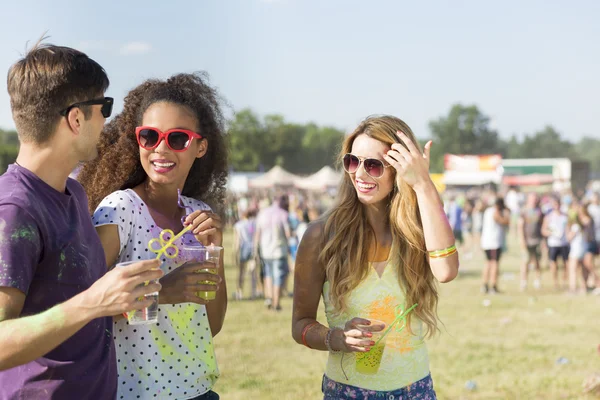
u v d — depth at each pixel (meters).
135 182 2.48
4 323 1.60
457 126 148.62
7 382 1.77
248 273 14.93
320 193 48.88
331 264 2.65
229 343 7.54
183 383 2.29
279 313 9.80
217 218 2.40
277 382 5.82
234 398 5.30
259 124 112.06
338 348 2.51
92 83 1.85
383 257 2.68
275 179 44.97
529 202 12.98
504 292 12.41
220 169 2.78
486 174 62.41
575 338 8.02
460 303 10.95
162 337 2.26
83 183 2.58
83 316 1.62
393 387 2.57
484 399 5.49
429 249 2.58
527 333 8.33
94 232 2.00
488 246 12.24
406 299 2.64
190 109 2.42
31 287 1.75
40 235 1.73
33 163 1.81
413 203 2.66
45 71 1.77
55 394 1.78
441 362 6.77
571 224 12.37
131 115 2.45
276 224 10.09
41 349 1.60
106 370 1.91
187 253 2.25
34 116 1.77
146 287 1.69
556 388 5.79
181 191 2.64
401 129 2.70
